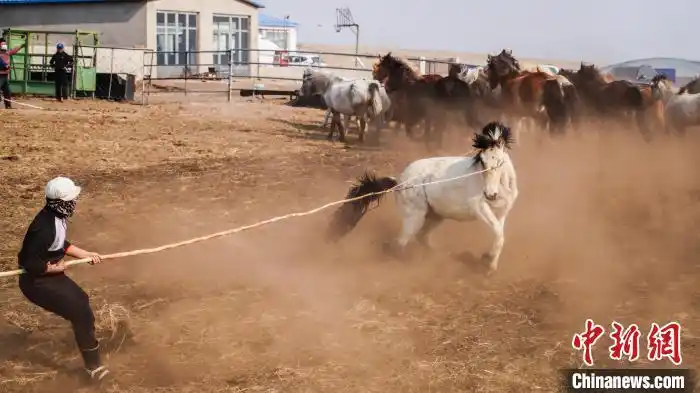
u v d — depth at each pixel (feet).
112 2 131.13
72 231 36.52
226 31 140.36
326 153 58.95
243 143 63.05
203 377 21.71
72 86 97.09
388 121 71.00
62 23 136.36
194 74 135.95
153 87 115.44
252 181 47.37
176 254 33.17
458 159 30.50
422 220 31.12
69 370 22.33
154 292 28.45
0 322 25.57
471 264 30.81
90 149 57.62
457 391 20.77
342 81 71.36
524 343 23.80
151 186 45.78
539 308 26.53
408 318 25.86
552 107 59.57
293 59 154.81
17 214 39.01
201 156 56.34
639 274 30.12
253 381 21.30
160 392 20.88
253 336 24.40
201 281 29.71
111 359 22.95
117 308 26.14
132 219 38.58
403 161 55.72
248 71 142.92
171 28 133.69
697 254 32.60
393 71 67.26
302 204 41.75
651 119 65.31
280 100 105.09
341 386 20.99
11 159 52.54
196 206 41.29
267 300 27.61
